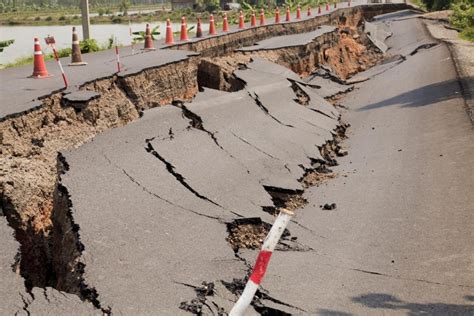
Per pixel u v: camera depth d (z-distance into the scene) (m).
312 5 62.44
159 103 12.97
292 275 6.57
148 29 18.30
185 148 9.55
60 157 8.04
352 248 7.63
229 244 7.06
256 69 18.42
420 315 5.83
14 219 7.05
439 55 26.45
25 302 5.05
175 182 8.28
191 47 19.70
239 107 13.15
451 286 6.42
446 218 8.42
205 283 5.91
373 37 35.75
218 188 8.62
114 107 10.99
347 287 6.42
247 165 10.06
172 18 84.19
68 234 6.48
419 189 9.84
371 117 17.06
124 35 46.34
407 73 23.56
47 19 87.06
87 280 5.59
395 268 6.96
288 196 9.53
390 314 5.84
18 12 112.50
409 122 15.26
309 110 15.95
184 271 6.09
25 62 17.69
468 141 12.15
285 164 10.84
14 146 8.15
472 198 9.04
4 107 8.84
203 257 6.52
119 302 5.31
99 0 162.62
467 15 38.97
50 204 7.84
